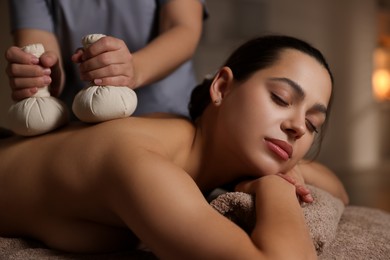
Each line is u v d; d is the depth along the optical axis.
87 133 0.75
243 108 0.80
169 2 1.14
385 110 4.79
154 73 0.96
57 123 0.81
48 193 0.77
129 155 0.67
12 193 0.80
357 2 4.45
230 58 0.95
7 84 2.45
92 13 1.17
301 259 0.59
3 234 0.87
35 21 1.17
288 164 0.82
